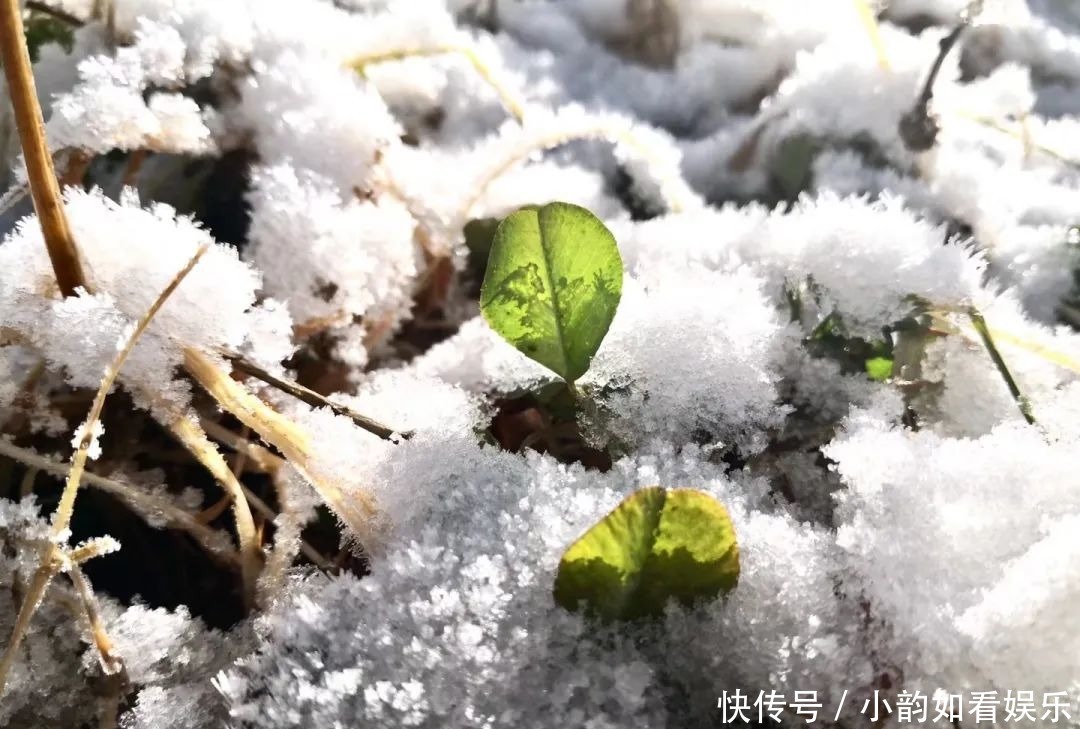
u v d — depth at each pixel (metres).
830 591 0.13
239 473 0.15
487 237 0.17
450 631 0.12
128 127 0.15
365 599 0.13
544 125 0.18
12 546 0.13
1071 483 0.13
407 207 0.17
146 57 0.16
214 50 0.17
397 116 0.19
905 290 0.15
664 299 0.15
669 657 0.13
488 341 0.16
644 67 0.25
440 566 0.13
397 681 0.12
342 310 0.16
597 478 0.14
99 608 0.13
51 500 0.14
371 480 0.14
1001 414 0.15
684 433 0.14
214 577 0.14
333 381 0.16
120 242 0.14
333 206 0.16
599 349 0.15
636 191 0.19
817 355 0.15
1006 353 0.16
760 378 0.15
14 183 0.16
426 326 0.17
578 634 0.13
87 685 0.13
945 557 0.13
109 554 0.14
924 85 0.20
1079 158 0.21
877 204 0.16
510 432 0.15
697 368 0.15
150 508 0.14
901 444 0.14
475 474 0.14
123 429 0.14
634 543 0.12
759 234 0.17
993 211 0.19
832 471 0.15
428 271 0.17
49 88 0.17
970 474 0.14
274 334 0.15
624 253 0.17
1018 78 0.22
